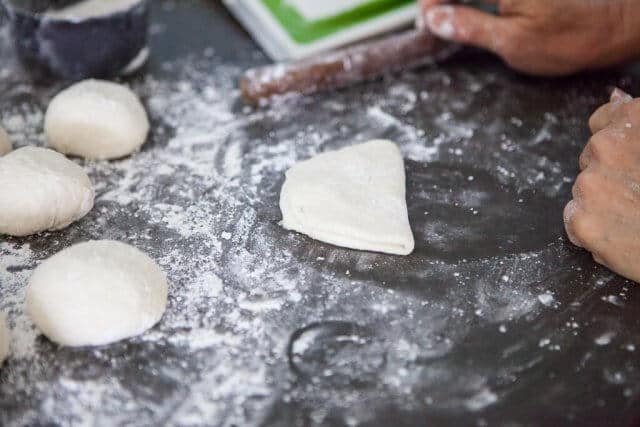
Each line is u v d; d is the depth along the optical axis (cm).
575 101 78
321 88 79
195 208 70
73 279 62
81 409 60
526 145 75
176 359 62
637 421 60
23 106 77
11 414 59
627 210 65
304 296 65
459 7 78
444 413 60
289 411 60
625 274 66
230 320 64
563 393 61
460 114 77
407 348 63
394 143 73
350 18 84
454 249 68
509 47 78
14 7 75
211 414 60
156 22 86
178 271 66
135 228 69
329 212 68
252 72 77
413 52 80
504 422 60
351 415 60
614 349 63
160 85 80
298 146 75
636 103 66
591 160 67
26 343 62
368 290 65
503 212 70
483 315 64
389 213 68
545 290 66
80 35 76
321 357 62
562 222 69
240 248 68
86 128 72
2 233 67
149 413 60
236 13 87
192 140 75
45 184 67
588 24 76
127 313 62
